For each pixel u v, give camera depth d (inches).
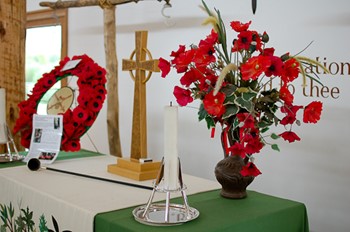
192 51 54.0
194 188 66.0
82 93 83.7
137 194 62.2
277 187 92.0
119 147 116.1
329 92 82.1
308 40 84.9
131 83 125.8
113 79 113.2
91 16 137.9
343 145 81.0
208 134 105.0
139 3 120.9
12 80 101.7
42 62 164.9
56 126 83.9
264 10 92.0
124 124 129.3
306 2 84.8
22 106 88.0
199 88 55.4
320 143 84.4
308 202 87.0
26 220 65.3
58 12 151.4
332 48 81.3
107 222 50.3
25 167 79.0
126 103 128.1
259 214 53.5
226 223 50.1
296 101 87.1
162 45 115.3
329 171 83.5
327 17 81.7
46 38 162.1
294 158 88.8
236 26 54.4
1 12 99.2
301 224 58.3
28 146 87.2
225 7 99.6
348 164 80.7
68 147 84.1
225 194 60.4
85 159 86.8
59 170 76.0
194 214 52.1
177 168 49.9
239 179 58.4
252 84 54.7
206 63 53.5
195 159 108.6
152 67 69.2
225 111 53.6
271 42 91.0
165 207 53.1
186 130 110.3
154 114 118.6
